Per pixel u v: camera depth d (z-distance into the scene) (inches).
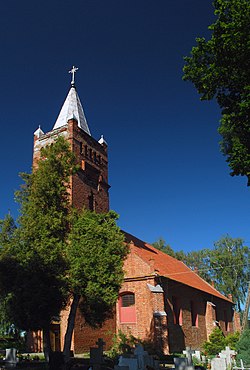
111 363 896.3
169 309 1332.4
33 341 1256.8
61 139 1060.5
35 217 923.4
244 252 2588.6
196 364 927.7
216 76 687.7
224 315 1911.9
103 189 1482.5
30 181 992.2
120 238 927.7
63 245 907.4
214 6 688.4
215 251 2657.5
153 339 1186.0
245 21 624.1
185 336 1401.3
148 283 1273.4
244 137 695.1
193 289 1573.6
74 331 1128.8
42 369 845.8
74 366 869.2
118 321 1294.3
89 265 865.5
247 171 657.0
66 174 1011.9
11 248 885.8
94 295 863.1
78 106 1563.7
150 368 767.1
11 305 840.3
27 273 831.1
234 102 692.1
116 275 893.2
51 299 823.1
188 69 738.2
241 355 905.5
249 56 636.1
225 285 2497.5
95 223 918.4
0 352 1180.5
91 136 1480.1
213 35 681.0
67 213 983.0
